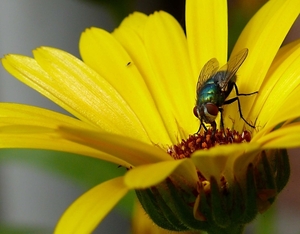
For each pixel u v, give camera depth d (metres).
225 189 0.15
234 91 0.17
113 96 0.17
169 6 0.23
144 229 0.18
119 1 0.20
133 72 0.17
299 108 0.14
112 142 0.14
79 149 0.15
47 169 0.19
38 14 0.25
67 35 0.25
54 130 0.14
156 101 0.17
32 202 0.25
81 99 0.17
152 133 0.17
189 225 0.15
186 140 0.17
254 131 0.17
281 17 0.17
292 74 0.17
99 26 0.25
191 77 0.17
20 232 0.19
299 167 0.25
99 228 0.25
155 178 0.13
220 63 0.17
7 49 0.25
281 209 0.25
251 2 0.21
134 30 0.18
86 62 0.17
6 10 0.25
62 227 0.14
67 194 0.25
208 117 0.17
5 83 0.25
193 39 0.17
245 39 0.17
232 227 0.15
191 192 0.15
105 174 0.19
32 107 0.16
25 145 0.15
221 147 0.13
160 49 0.18
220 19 0.17
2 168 0.25
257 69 0.17
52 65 0.17
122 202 0.19
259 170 0.15
